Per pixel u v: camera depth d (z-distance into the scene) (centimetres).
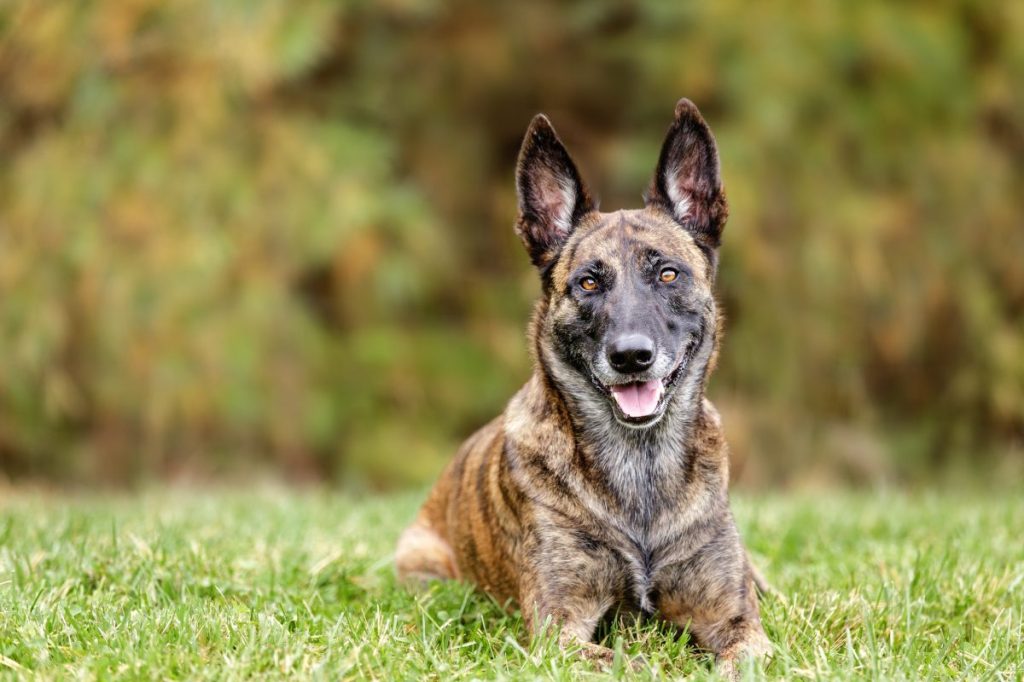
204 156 1559
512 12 1859
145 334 1515
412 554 672
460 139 1880
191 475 1606
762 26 1677
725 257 1652
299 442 1603
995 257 1811
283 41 1502
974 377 1769
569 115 1912
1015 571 637
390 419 1728
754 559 712
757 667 480
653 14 1728
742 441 1698
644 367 545
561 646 515
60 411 1592
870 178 1752
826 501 1002
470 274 1873
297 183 1588
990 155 1770
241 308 1527
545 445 571
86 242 1512
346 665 468
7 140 1609
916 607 571
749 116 1647
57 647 488
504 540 589
